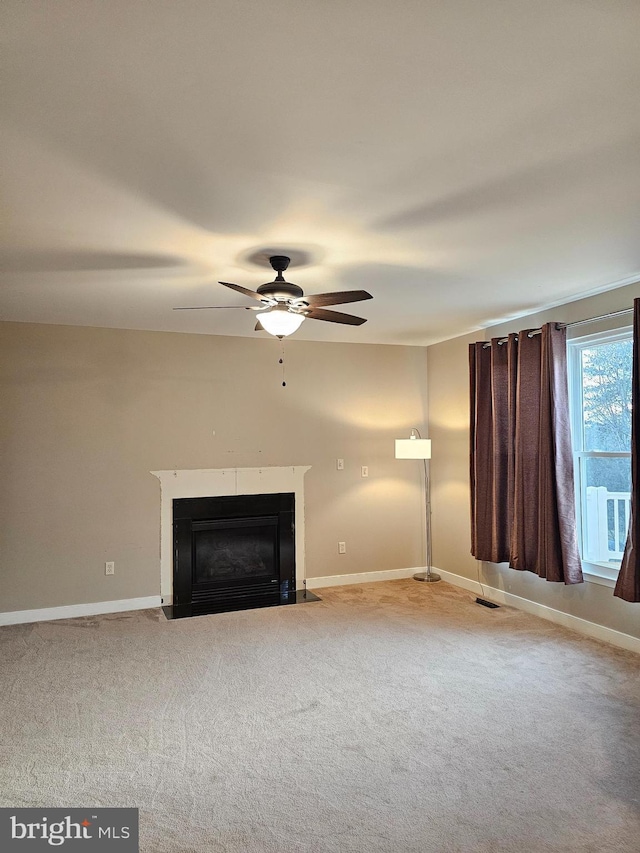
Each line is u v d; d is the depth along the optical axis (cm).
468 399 562
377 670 362
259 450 556
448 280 377
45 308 433
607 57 159
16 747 272
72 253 309
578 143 206
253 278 360
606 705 313
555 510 434
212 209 255
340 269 349
